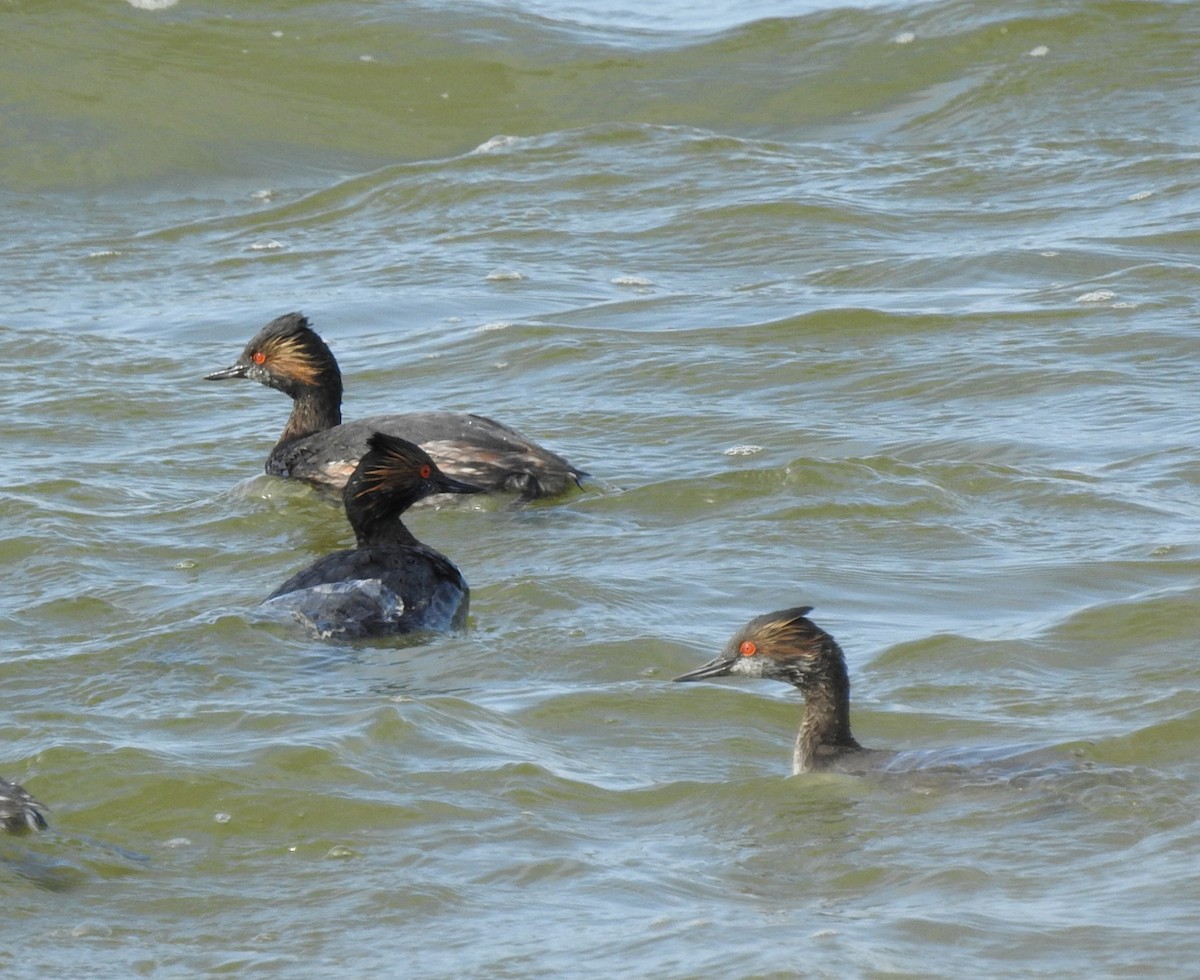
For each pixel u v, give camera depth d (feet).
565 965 28.12
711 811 33.91
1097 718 37.63
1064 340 68.33
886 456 56.90
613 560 49.55
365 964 28.55
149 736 37.47
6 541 51.26
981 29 109.09
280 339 59.82
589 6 117.80
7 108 102.73
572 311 75.41
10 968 28.58
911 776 34.45
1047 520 51.34
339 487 55.98
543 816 33.76
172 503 55.67
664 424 61.87
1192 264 76.69
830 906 29.86
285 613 44.21
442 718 37.88
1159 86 103.04
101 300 80.79
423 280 80.89
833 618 44.80
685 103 105.09
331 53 108.37
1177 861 30.48
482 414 63.72
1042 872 30.53
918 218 86.53
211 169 99.14
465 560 50.03
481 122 103.76
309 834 33.22
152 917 30.35
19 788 33.45
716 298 76.38
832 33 111.04
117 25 108.88
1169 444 57.21
